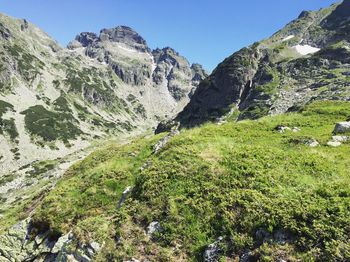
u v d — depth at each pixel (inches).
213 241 548.1
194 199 632.4
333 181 594.6
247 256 485.7
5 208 2460.6
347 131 1060.5
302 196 546.0
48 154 7642.7
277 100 4840.1
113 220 661.3
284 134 1131.9
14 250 887.1
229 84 6456.7
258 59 7170.3
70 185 1027.9
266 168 677.3
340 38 7642.7
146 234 609.0
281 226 494.9
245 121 1359.5
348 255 412.8
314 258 428.1
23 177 5615.2
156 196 676.7
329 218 473.4
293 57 6791.3
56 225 886.4
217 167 702.5
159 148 1163.3
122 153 1257.4
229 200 594.6
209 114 6131.9
